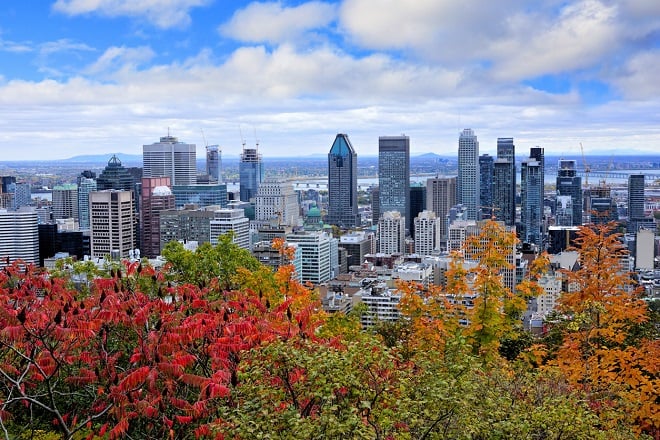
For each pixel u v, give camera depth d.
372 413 16.39
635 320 31.94
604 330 28.50
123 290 25.41
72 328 21.23
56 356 21.33
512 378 22.22
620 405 23.36
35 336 20.53
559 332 35.97
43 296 27.45
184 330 20.62
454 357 19.73
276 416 16.09
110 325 23.38
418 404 17.05
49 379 22.30
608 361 26.09
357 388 16.91
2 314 21.23
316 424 15.40
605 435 19.33
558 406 18.58
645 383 24.56
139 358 20.48
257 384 17.64
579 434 18.31
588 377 24.08
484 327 29.55
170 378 20.06
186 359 19.89
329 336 27.70
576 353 27.50
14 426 23.36
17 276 26.77
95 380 21.47
